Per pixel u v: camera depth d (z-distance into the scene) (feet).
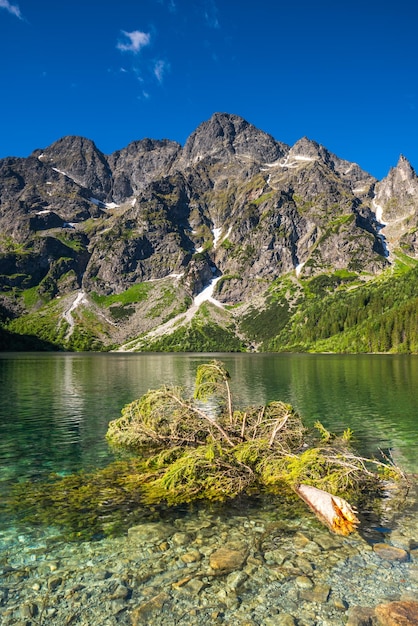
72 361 484.33
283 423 78.07
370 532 49.06
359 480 65.72
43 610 34.65
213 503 59.00
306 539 47.32
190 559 42.86
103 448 91.76
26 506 58.08
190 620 33.22
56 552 44.57
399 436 101.14
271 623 32.63
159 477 69.41
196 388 89.86
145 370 337.31
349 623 32.35
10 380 246.68
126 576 39.70
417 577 38.96
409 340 595.06
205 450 69.31
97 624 32.91
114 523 52.19
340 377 253.44
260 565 41.50
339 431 106.93
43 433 106.52
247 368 347.97
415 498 60.44
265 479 68.59
